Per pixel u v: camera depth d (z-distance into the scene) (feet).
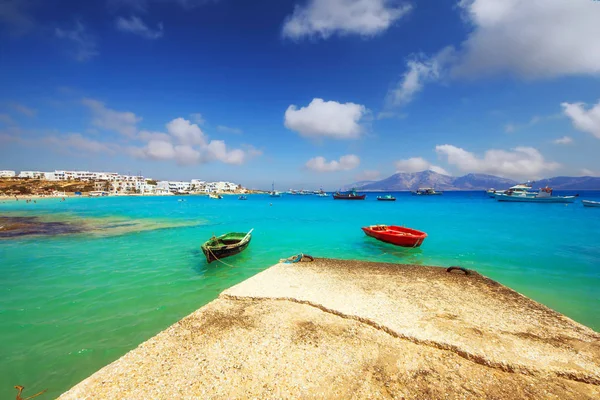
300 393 13.10
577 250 56.85
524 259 49.75
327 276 31.35
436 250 57.21
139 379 14.10
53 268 43.57
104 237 74.64
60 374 18.49
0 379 17.98
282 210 180.65
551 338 18.25
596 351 16.84
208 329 19.26
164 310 28.30
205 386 13.56
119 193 530.27
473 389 13.56
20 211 171.94
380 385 13.71
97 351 21.06
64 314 27.22
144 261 48.08
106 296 31.83
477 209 173.58
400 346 17.28
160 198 445.37
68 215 145.28
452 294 25.90
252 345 17.21
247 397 12.85
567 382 14.23
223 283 36.63
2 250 57.82
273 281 29.43
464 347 16.80
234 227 95.66
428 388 13.56
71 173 581.12
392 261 49.16
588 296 32.73
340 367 15.08
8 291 33.27
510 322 20.42
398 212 155.43
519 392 13.44
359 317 20.74
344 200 332.39
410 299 24.53
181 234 80.38
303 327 19.60
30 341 22.35
